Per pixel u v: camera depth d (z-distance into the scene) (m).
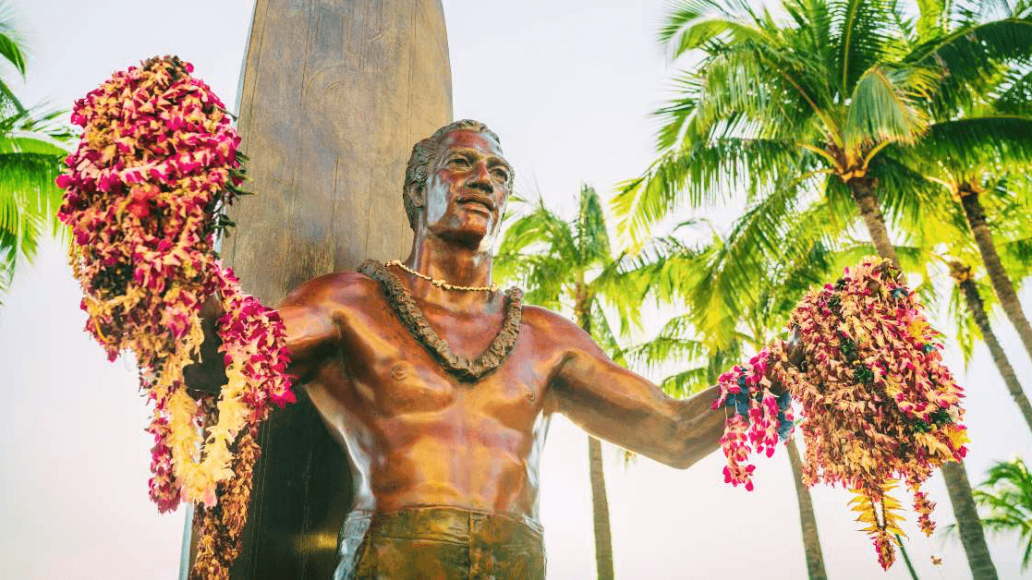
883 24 14.80
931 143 15.09
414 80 5.01
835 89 14.79
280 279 4.11
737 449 3.44
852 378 3.41
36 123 15.88
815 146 15.62
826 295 3.51
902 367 3.35
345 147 4.55
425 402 3.33
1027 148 14.84
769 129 14.95
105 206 2.73
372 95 4.77
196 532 3.48
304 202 4.31
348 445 3.37
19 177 15.14
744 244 14.80
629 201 15.01
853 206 15.51
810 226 16.00
